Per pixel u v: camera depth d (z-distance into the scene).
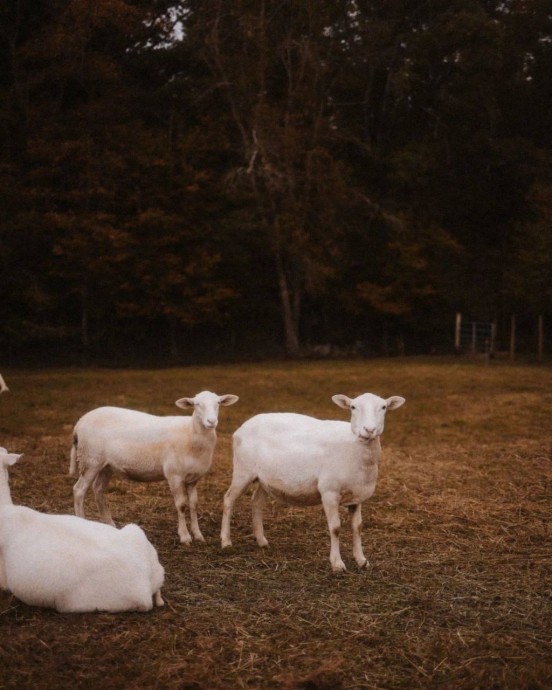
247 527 9.08
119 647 5.68
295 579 7.23
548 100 46.97
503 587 7.08
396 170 43.34
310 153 36.97
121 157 35.41
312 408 19.00
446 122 46.41
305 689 5.21
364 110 45.00
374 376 25.16
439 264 41.19
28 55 35.81
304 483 7.64
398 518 9.51
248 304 41.78
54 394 20.48
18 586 6.16
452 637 5.98
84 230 34.94
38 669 5.38
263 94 37.19
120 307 36.97
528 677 5.32
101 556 6.13
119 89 37.31
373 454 7.39
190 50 40.41
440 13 44.78
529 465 12.69
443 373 25.89
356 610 6.48
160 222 36.22
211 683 5.26
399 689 5.22
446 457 13.39
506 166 44.69
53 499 10.17
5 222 34.06
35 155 35.22
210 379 24.52
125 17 36.72
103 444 8.55
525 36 46.88
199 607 6.46
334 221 38.75
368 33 42.94
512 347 33.59
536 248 35.25
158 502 10.11
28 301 34.75
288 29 39.06
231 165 39.84
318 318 43.88
